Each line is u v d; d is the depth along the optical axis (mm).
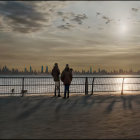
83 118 8844
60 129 7102
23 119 8547
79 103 13078
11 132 6680
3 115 9297
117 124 7855
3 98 15070
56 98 15453
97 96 16844
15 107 11398
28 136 6262
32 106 11773
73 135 6426
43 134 6488
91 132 6785
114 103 13141
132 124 7871
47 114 9602
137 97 16234
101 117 9039
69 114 9641
